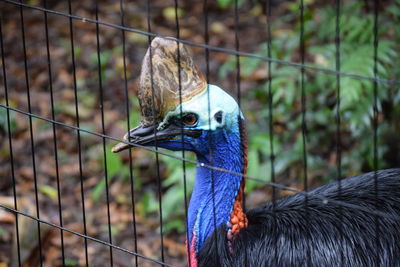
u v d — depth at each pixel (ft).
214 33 42.39
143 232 28.53
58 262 26.76
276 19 43.11
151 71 16.01
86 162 32.68
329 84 30.91
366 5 30.48
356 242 16.31
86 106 36.19
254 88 36.47
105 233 28.53
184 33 42.50
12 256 25.25
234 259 16.93
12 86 38.14
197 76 17.11
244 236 17.21
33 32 42.86
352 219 16.67
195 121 17.06
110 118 34.88
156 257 27.25
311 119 31.89
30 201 29.68
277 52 32.91
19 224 25.50
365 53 27.22
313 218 16.90
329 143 31.58
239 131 17.47
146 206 29.01
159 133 17.24
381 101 28.25
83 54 40.52
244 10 44.91
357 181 18.13
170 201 28.02
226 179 17.57
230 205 17.60
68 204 30.19
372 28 28.43
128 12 44.62
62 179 31.76
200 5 45.60
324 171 29.73
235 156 17.52
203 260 17.33
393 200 17.17
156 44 17.01
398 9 28.96
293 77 31.32
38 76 38.88
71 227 28.81
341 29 28.86
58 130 34.60
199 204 17.83
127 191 30.91
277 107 33.12
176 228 28.66
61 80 38.45
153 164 31.81
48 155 33.24
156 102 16.99
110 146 31.73
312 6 40.34
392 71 28.32
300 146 30.63
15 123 34.42
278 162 29.32
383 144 28.86
